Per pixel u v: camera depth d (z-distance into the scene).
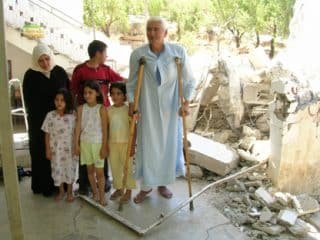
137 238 3.05
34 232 3.13
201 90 5.06
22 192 3.89
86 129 3.50
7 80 1.91
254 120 4.85
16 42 7.05
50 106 3.62
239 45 9.76
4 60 1.88
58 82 3.63
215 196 3.78
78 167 3.81
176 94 3.41
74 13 7.97
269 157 3.89
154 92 3.29
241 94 4.84
